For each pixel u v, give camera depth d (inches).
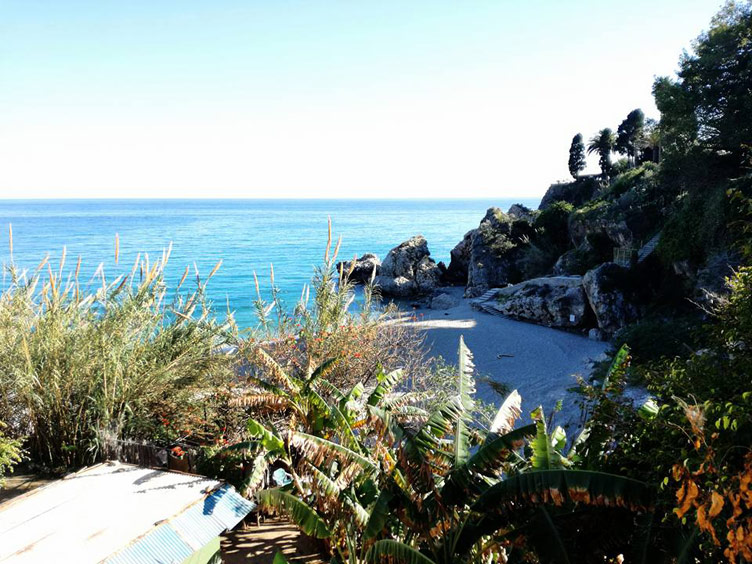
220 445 378.9
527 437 247.9
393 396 422.6
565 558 215.0
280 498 281.7
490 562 281.0
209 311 456.1
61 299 397.4
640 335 946.1
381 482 267.0
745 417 185.2
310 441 279.3
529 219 2554.1
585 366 1144.2
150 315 411.8
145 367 387.2
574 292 1536.7
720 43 1214.9
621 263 1504.7
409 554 224.5
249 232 5969.5
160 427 378.9
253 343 438.6
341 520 281.3
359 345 489.4
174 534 253.4
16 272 392.2
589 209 1873.8
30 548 234.1
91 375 362.0
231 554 334.3
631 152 2534.5
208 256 3641.7
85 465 347.9
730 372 245.9
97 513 264.1
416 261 2496.3
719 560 185.9
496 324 1594.5
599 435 272.8
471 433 318.7
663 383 275.7
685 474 163.5
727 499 174.6
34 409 350.3
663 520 202.7
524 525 233.8
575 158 2709.2
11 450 322.7
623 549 226.4
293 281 2519.7
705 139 1264.8
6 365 355.9
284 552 336.8
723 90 1216.8
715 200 1163.9
